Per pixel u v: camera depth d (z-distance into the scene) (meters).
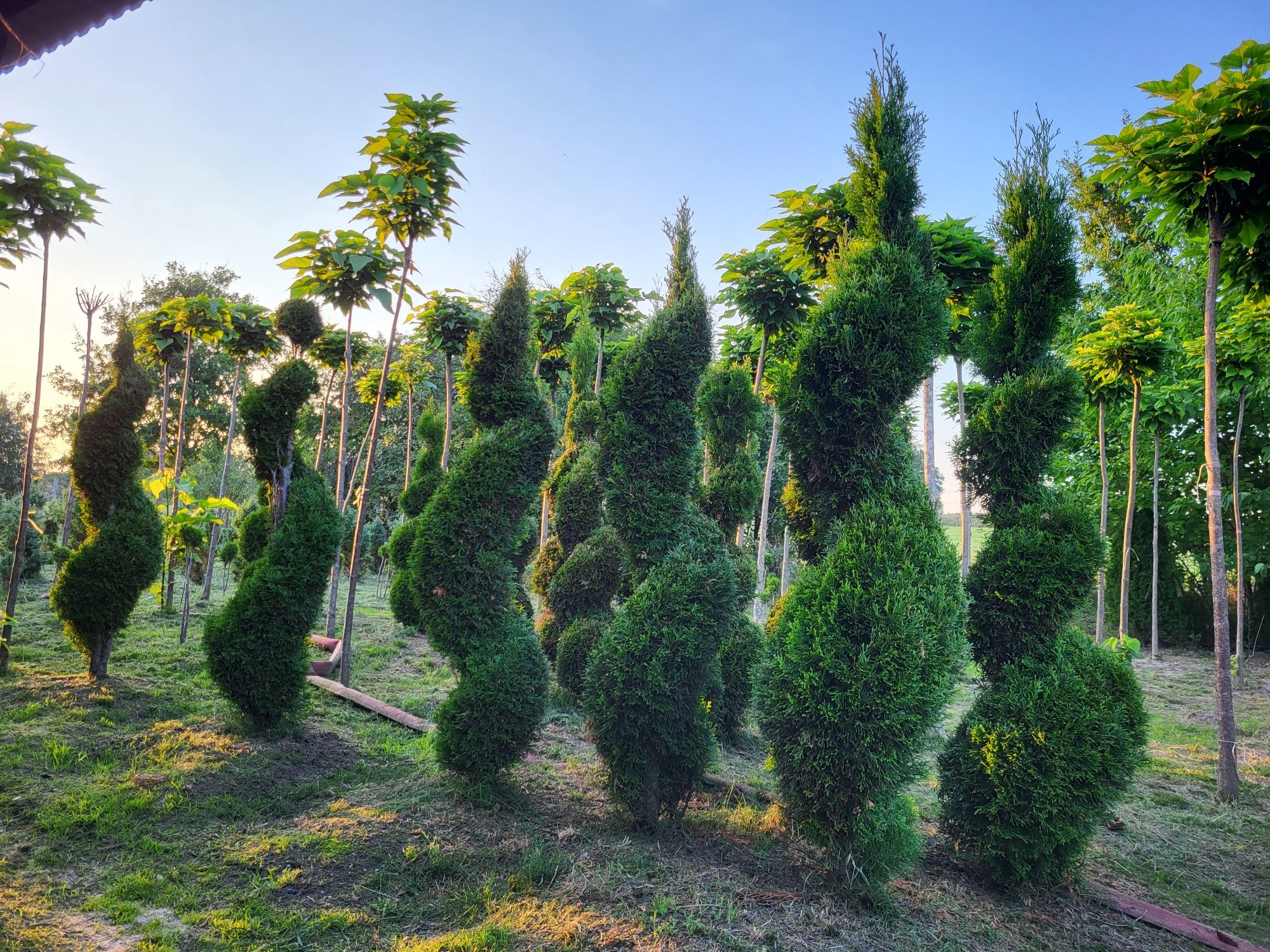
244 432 7.14
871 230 5.20
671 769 5.02
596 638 7.72
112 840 4.43
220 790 5.18
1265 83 5.00
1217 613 6.79
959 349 8.79
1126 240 19.39
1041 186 5.41
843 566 4.36
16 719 6.27
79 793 4.95
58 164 6.88
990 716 4.69
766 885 4.22
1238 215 6.03
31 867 4.05
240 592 6.43
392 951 3.51
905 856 4.12
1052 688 4.55
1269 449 13.70
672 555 5.08
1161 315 11.83
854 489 4.81
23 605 12.77
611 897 3.98
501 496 5.55
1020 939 3.98
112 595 7.48
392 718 7.18
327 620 12.52
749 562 7.50
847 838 4.16
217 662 6.20
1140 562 15.42
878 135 5.21
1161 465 15.09
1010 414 5.13
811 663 4.23
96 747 5.83
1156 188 6.06
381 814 4.88
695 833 4.93
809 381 4.96
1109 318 9.71
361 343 11.85
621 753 4.88
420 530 5.56
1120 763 4.49
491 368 5.71
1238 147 5.41
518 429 5.71
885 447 4.85
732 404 7.57
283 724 6.52
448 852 4.43
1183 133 5.44
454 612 5.39
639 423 5.36
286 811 4.98
